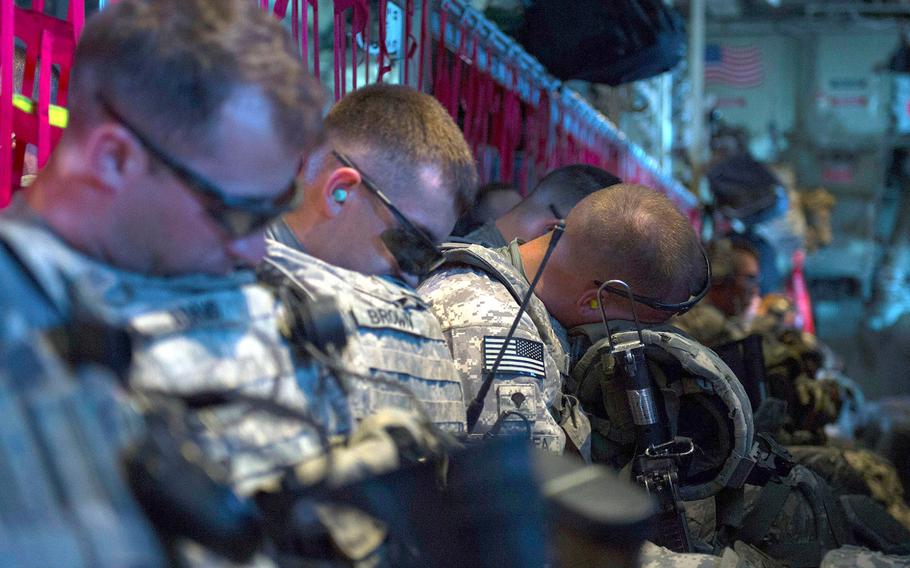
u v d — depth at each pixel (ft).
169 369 3.25
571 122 14.32
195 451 2.91
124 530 2.53
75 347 2.93
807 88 42.91
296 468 3.35
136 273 3.37
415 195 4.79
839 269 41.93
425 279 6.00
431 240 4.90
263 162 3.26
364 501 3.34
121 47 3.10
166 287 3.41
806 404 11.10
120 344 3.06
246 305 3.64
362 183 4.70
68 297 3.01
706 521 6.97
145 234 3.29
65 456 2.53
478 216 10.32
